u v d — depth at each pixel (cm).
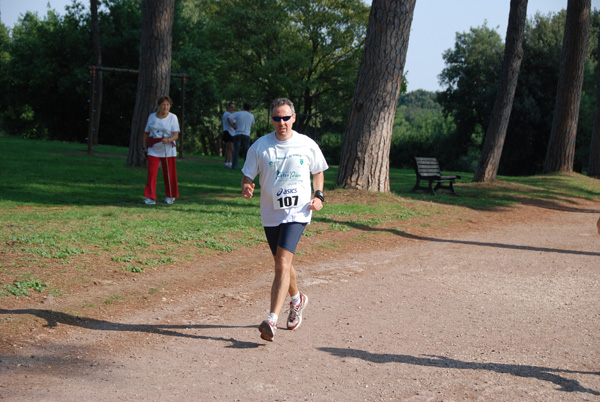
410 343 447
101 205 997
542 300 590
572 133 2347
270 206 457
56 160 1639
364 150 1255
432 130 5331
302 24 4500
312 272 694
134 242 713
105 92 3500
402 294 606
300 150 453
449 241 941
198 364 393
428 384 363
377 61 1227
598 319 523
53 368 372
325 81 4669
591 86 3822
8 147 1981
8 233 694
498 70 4347
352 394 346
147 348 423
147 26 1566
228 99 4644
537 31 4169
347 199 1196
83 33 3406
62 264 602
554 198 1650
